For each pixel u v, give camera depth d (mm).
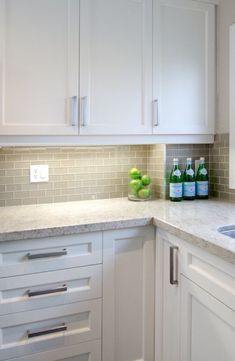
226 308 996
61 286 1299
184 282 1231
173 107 1753
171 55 1732
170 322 1342
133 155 2055
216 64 1851
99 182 1974
